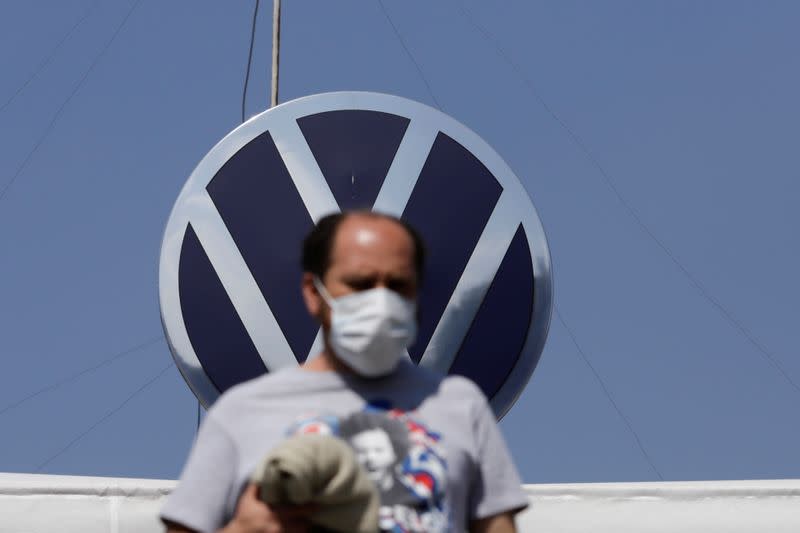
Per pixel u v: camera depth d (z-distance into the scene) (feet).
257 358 45.42
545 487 41.47
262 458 20.40
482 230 46.83
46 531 39.78
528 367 46.09
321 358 21.75
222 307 45.65
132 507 40.27
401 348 20.76
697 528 40.86
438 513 20.01
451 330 46.06
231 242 46.01
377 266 20.81
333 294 20.88
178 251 45.80
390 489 19.89
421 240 21.65
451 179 47.14
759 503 40.86
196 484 20.68
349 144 46.93
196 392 45.27
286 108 47.01
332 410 20.89
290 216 46.39
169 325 45.44
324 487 19.17
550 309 46.57
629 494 41.22
